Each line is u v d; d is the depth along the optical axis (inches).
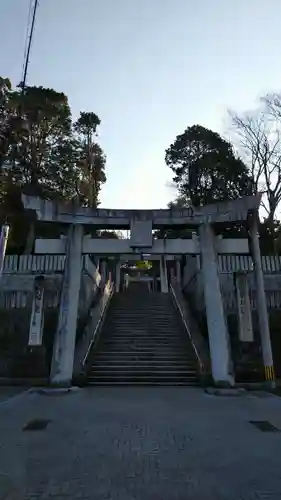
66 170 1409.9
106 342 794.8
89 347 739.4
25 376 762.2
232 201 709.9
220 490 210.2
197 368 682.8
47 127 1407.5
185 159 1562.5
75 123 1754.4
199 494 204.4
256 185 1408.7
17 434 335.9
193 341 762.2
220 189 1455.5
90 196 1600.6
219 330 644.1
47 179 1380.4
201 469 245.6
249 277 845.2
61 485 217.8
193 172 1536.7
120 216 713.0
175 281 1204.5
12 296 855.1
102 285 1122.7
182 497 200.2
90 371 683.4
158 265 1934.1
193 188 1540.4
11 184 1273.4
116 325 882.8
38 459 266.8
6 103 1235.9
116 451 285.0
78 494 204.2
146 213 713.0
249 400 511.8
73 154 1434.5
